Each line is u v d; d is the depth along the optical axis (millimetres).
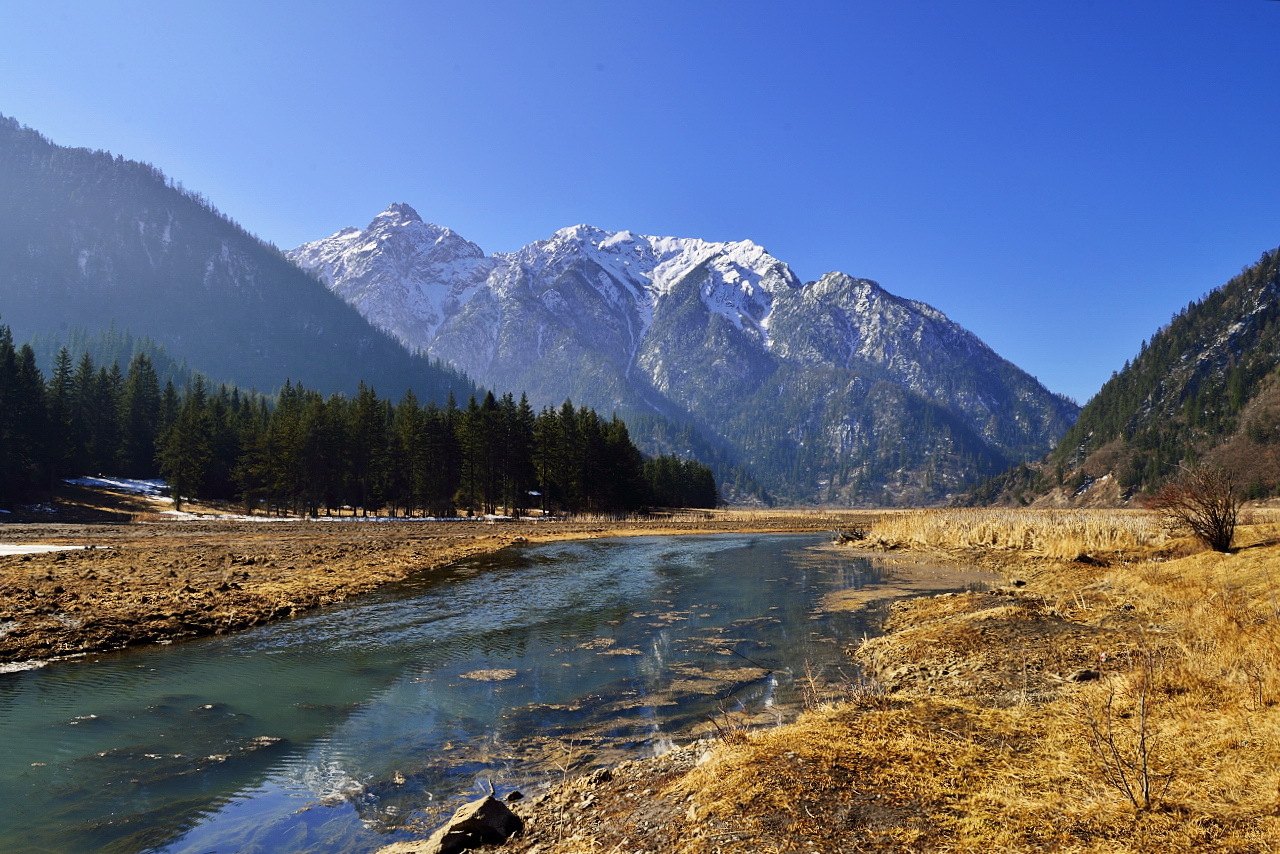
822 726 6977
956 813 5012
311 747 8680
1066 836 4535
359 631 15617
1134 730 6488
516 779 7637
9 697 10648
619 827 5598
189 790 7426
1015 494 196375
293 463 71125
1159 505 22969
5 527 44594
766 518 87188
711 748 7293
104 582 19219
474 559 31344
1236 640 8797
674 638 14945
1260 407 142375
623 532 54062
